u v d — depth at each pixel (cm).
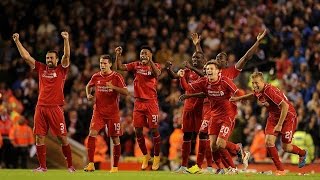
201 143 3234
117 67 3338
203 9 5697
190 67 3203
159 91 4822
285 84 4847
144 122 3406
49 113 3180
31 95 5019
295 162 4212
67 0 5888
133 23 5606
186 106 3288
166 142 4538
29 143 4559
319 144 4425
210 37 5303
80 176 2781
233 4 5678
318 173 3616
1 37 5706
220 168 3200
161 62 5138
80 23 5662
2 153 4516
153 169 3450
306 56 5134
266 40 5238
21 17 5791
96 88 3278
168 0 5750
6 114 4525
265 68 5050
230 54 4984
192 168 3192
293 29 5303
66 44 3147
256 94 3052
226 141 3083
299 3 5600
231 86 3023
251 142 4316
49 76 3180
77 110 4759
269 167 4109
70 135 4678
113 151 3334
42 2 5934
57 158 4538
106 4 5841
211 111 3097
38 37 5538
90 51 5488
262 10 5638
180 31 5491
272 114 3097
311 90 4841
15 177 2697
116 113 3294
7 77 5312
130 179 2656
